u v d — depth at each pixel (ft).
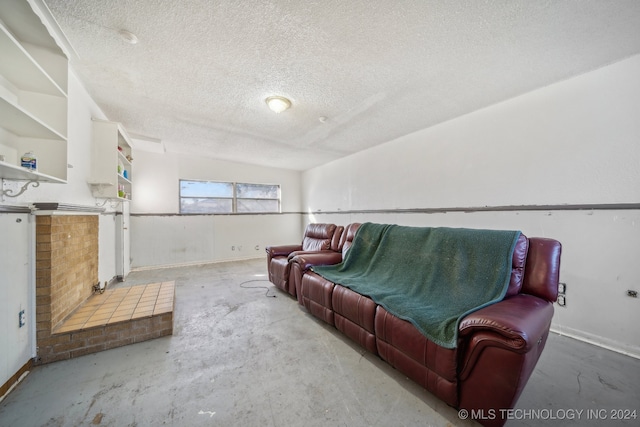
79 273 6.75
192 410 3.97
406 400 4.21
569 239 6.52
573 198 6.46
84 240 7.11
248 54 5.74
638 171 5.52
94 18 4.66
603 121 5.99
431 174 10.29
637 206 5.52
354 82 6.91
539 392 4.33
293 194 20.04
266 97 7.83
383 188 12.73
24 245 4.83
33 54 4.80
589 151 6.21
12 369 4.45
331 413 3.92
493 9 4.38
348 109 8.66
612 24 4.68
